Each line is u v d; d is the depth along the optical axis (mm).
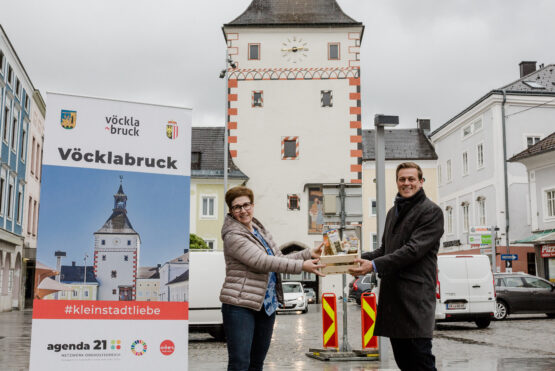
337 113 37469
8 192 32750
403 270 4992
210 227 37312
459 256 18516
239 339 5082
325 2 38906
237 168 37344
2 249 31406
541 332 17172
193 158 38406
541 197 34000
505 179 39250
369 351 11258
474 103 41906
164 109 5836
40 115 41500
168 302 5660
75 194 5484
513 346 13727
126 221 5605
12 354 12664
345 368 10062
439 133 50062
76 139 5531
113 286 5516
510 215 39156
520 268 38562
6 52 30562
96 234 5520
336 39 37875
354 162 37125
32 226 40000
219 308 14922
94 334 5438
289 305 28609
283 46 37812
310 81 37656
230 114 37562
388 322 4996
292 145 37375
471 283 18375
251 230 5367
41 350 5309
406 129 54656
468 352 12602
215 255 15180
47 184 5418
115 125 5656
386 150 52312
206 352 12938
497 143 39656
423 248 4902
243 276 5145
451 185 47656
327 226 5219
